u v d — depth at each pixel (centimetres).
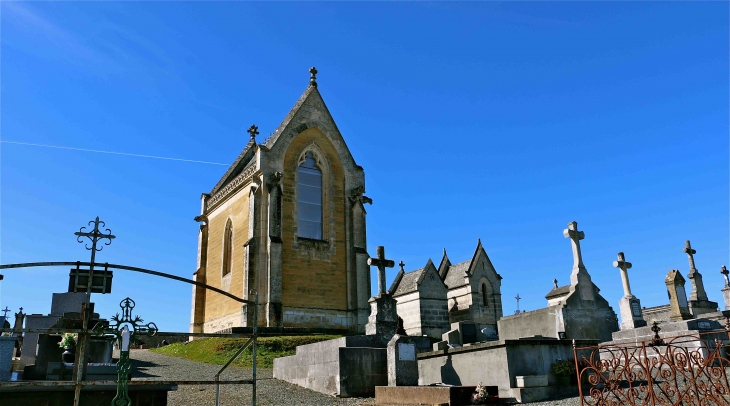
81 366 945
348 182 4003
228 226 4016
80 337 945
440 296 4606
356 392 1872
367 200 4009
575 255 2878
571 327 2688
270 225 3531
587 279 2842
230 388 1931
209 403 1644
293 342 2928
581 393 1366
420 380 2159
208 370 2383
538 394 1720
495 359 1814
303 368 2070
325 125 4025
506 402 1661
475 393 1625
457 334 3272
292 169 3794
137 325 984
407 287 4716
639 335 2486
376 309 2108
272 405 1669
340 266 3809
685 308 3094
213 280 4103
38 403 1075
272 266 3441
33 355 2158
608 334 2800
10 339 1514
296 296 3569
